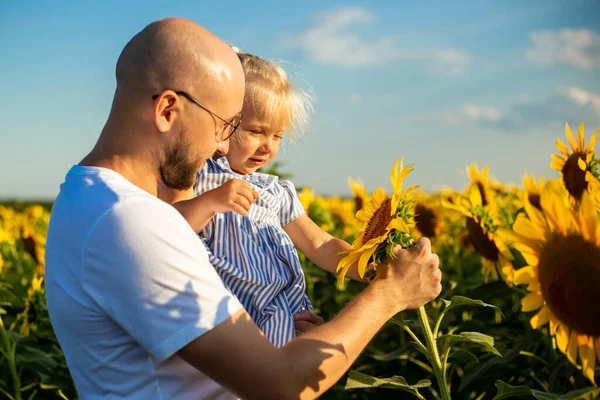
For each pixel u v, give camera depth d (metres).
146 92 1.83
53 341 4.32
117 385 1.77
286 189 2.91
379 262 1.97
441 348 3.87
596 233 1.63
